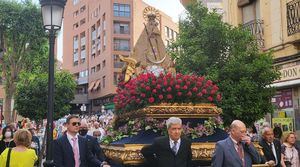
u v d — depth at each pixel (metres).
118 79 8.71
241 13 19.25
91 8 70.38
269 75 11.22
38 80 29.47
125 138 7.21
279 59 15.91
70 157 6.52
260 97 10.91
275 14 16.36
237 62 11.12
